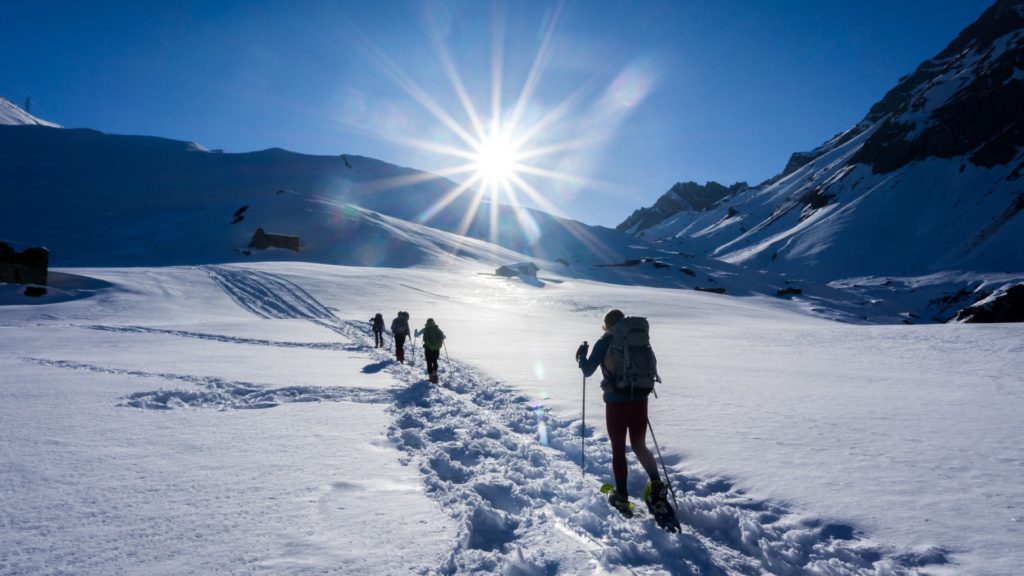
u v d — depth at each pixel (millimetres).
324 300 49344
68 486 4184
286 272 63000
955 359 14492
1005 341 17172
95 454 5137
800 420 7016
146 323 31844
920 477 4637
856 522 3723
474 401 9539
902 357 15352
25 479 4324
